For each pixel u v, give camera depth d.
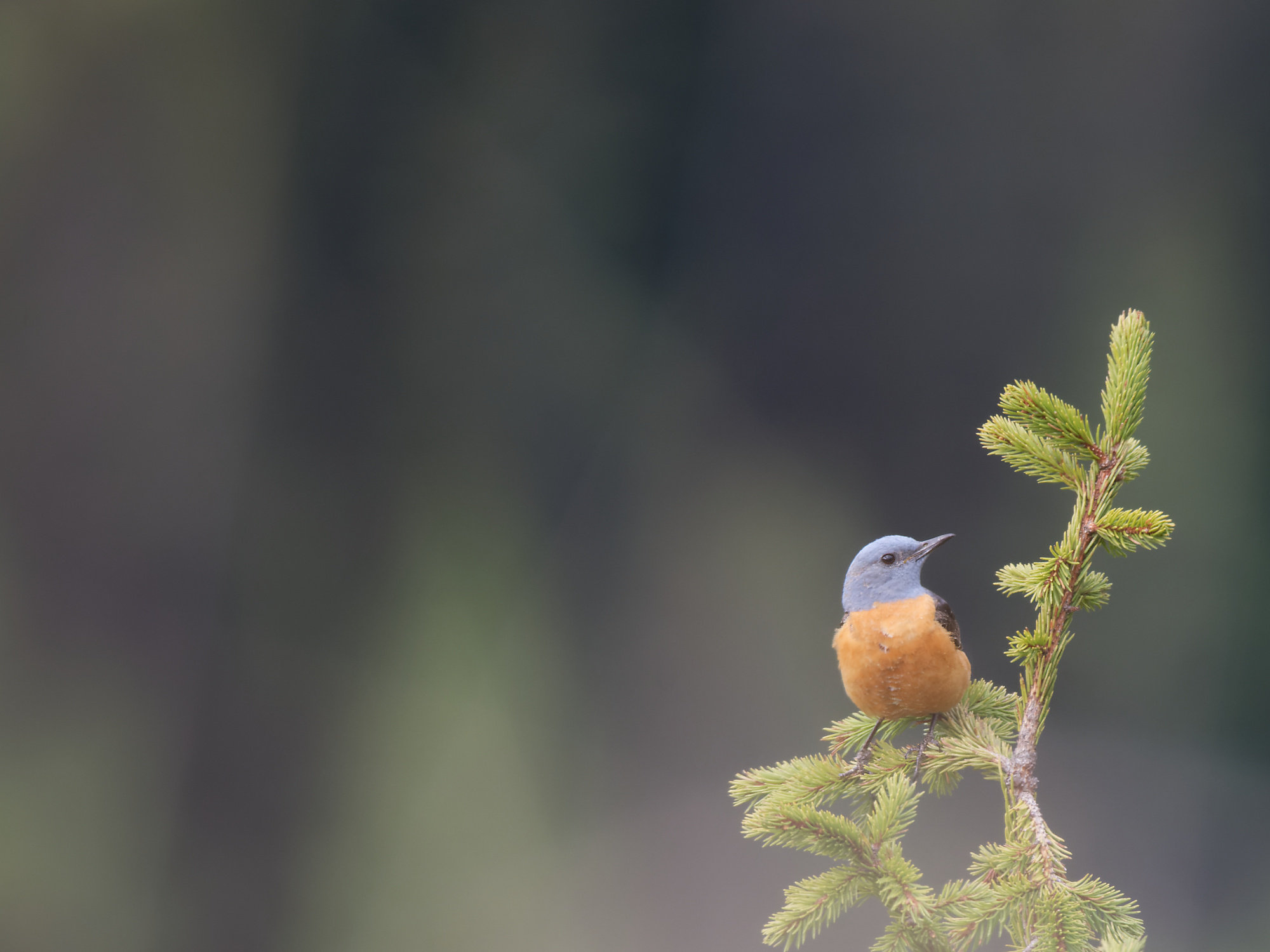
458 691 16.80
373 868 15.16
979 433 3.40
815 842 3.17
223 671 15.61
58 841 14.09
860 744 4.36
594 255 21.50
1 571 15.05
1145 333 3.22
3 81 14.94
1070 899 2.94
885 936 3.03
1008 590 3.39
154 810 14.69
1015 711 4.26
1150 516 3.07
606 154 21.86
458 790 15.95
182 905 14.40
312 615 16.47
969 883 3.10
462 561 18.09
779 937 3.07
